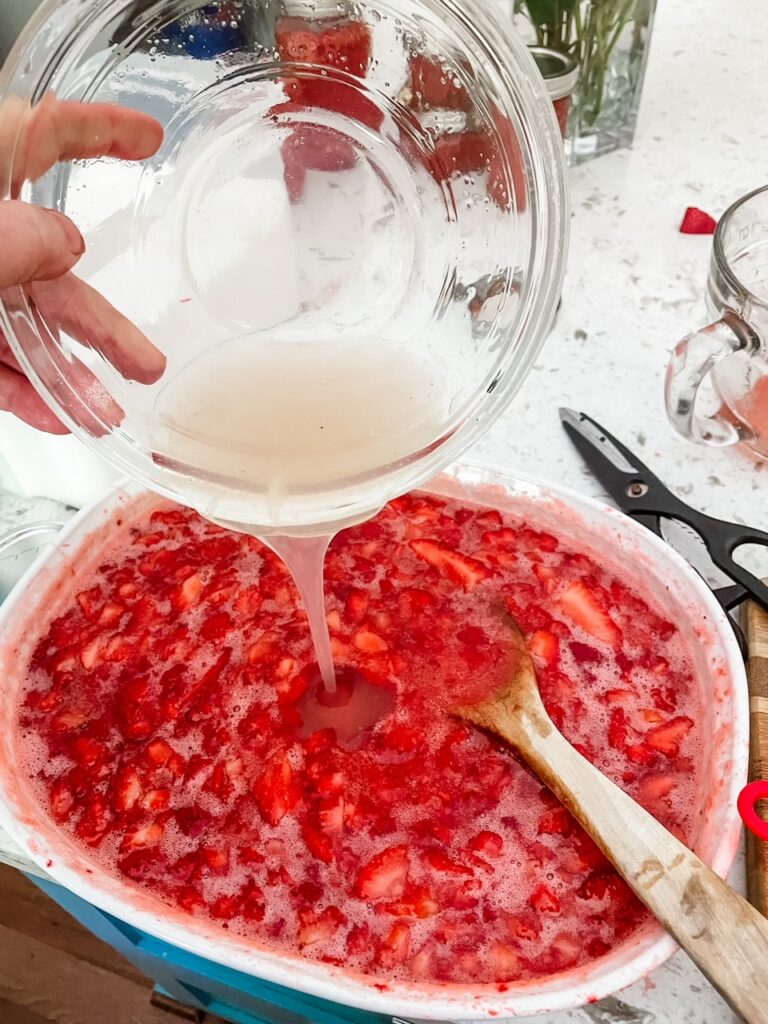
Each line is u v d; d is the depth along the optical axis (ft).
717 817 1.18
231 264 1.22
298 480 1.13
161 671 1.55
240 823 1.35
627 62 2.48
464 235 1.16
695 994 1.18
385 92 1.11
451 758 1.39
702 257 2.31
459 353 1.19
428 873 1.28
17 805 1.30
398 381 1.17
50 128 1.03
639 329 2.12
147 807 1.38
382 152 1.17
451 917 1.24
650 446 1.86
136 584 1.66
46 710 1.50
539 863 1.27
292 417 1.14
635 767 1.36
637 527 1.54
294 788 1.38
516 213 1.09
